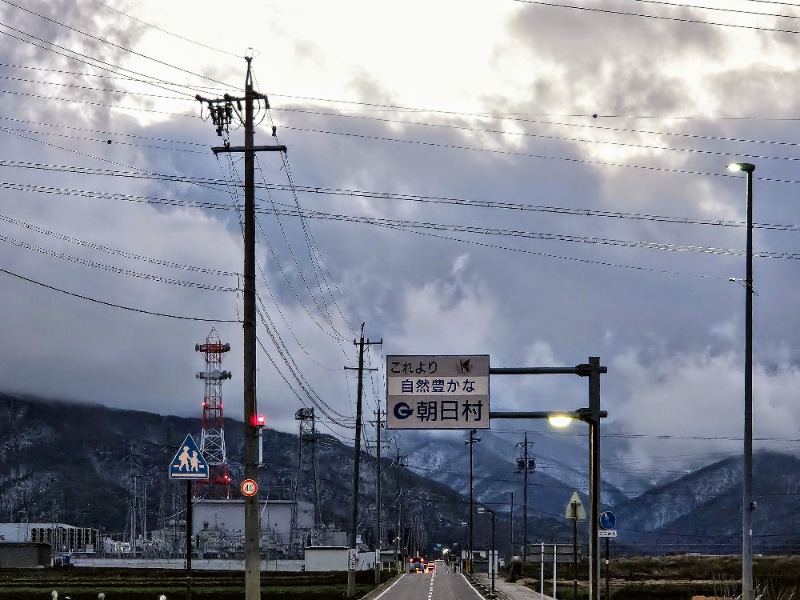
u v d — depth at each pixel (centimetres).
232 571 12825
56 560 14025
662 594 8319
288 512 15688
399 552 18312
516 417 3556
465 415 3538
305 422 16138
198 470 4109
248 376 4109
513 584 11281
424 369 3566
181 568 13788
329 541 15300
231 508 15588
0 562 13762
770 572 10056
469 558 15438
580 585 9788
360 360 9444
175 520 16412
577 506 4794
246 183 4169
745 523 3819
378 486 11094
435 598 8319
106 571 12356
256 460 4106
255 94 4159
